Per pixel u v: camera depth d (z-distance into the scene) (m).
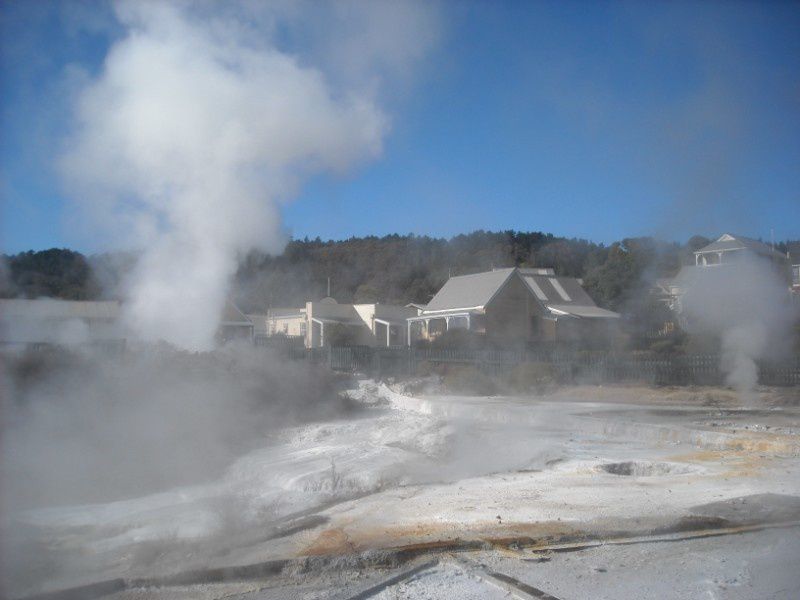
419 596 5.39
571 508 8.05
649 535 6.84
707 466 10.91
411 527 7.43
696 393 21.88
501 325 39.81
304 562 6.17
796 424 15.43
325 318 46.12
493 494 9.18
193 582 5.90
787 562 6.03
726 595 5.31
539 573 5.81
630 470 11.38
